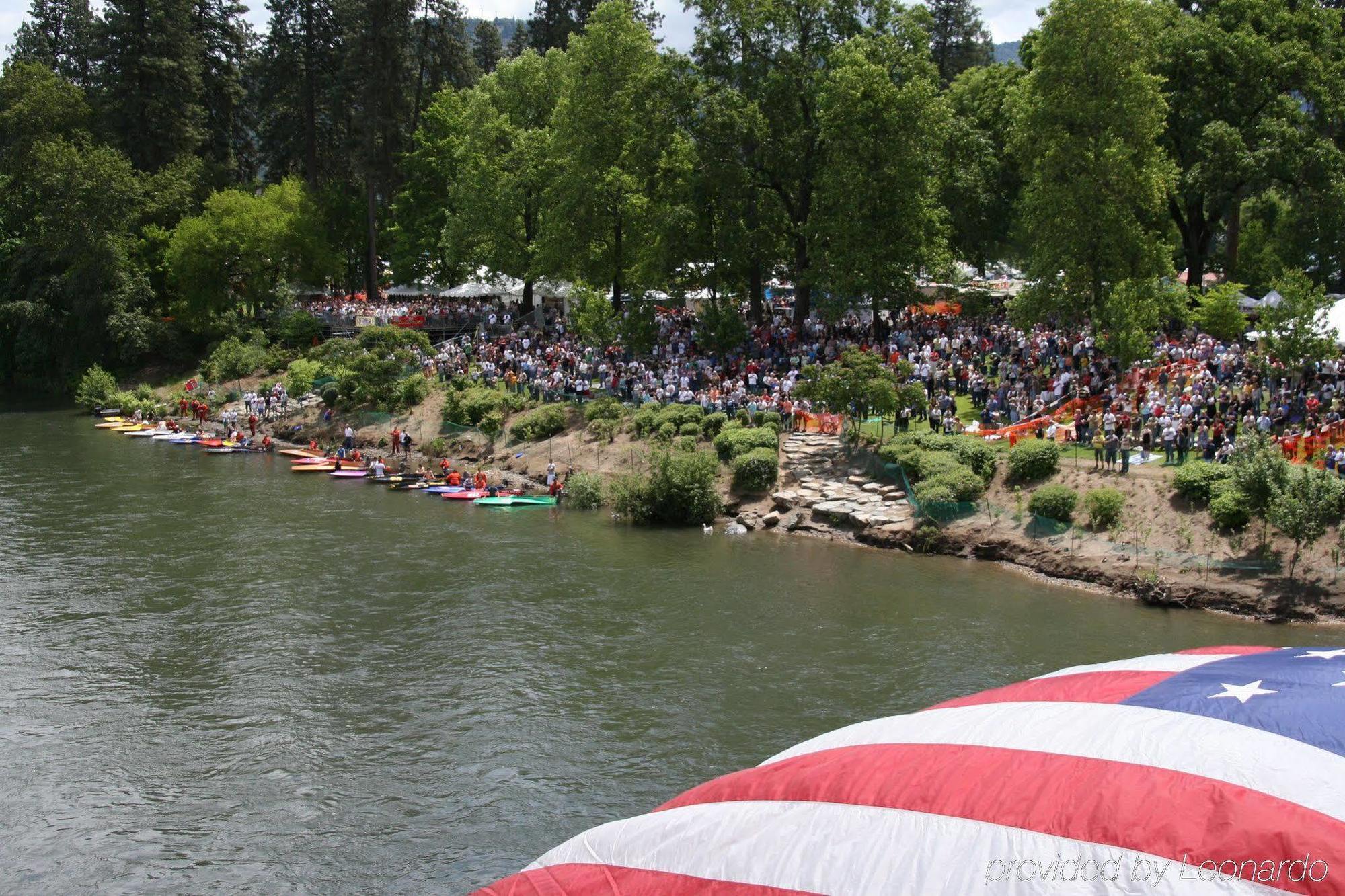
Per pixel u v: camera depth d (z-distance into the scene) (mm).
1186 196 63125
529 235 81250
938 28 109938
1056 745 9664
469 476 57250
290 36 100188
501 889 10453
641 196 69375
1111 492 40094
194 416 77500
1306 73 61969
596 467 55250
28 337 92750
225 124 109125
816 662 31109
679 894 9492
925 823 9141
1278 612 33938
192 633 33812
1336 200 59344
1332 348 43000
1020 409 48625
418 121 99875
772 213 67875
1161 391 45938
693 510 48344
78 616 35250
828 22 65000
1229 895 7738
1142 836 8312
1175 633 33000
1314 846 7719
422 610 36062
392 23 88562
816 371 51688
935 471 45000
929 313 75938
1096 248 55125
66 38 117625
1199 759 8906
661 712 27891
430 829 22656
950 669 30375
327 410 71125
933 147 62594
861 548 44062
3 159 97375
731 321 62844
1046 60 56406
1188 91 63469
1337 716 9180
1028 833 8648
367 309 86750
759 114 63344
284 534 46219
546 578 39812
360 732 27031
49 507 50938
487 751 25922
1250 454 36719
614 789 24016
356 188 104938
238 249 89000
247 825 22906
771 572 40531
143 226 95000
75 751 26062
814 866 9133
